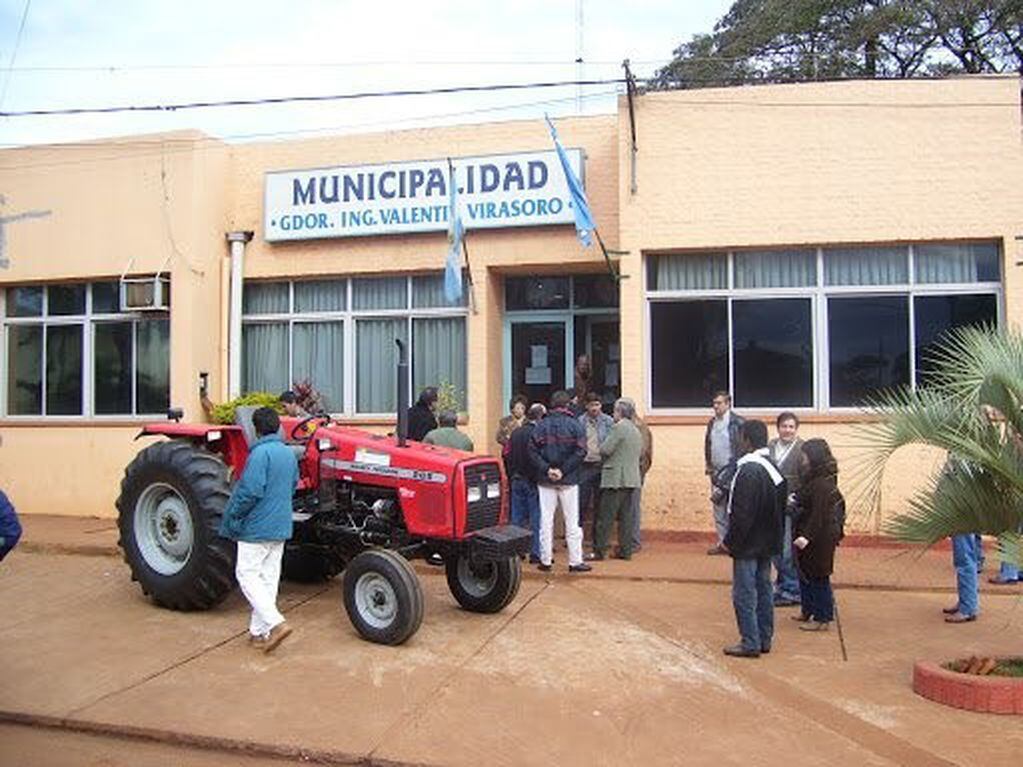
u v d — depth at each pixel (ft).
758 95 40.73
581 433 34.65
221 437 30.40
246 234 47.03
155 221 46.47
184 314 45.80
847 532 39.45
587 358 45.16
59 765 18.83
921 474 38.65
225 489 28.22
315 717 20.88
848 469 39.52
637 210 41.47
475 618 28.53
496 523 28.22
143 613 28.58
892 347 40.60
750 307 41.65
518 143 44.14
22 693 22.16
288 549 30.04
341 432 29.37
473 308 44.47
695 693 22.71
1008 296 38.99
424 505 27.04
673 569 34.99
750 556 25.34
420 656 24.85
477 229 44.01
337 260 46.34
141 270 46.60
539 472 34.40
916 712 21.58
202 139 46.19
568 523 34.42
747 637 25.25
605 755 19.24
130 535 29.19
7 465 48.21
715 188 40.96
